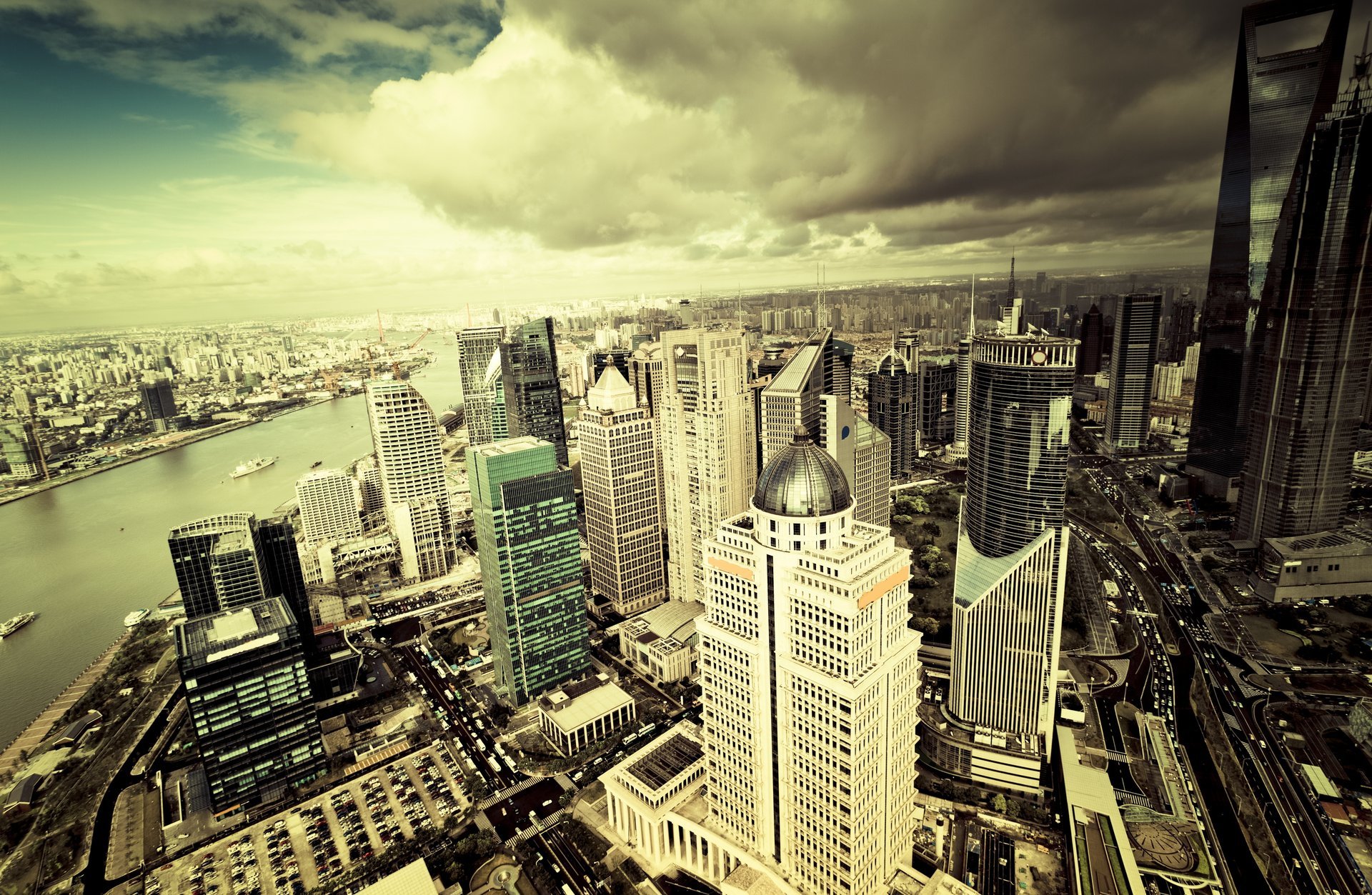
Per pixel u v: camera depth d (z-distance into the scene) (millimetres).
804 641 195250
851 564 185250
